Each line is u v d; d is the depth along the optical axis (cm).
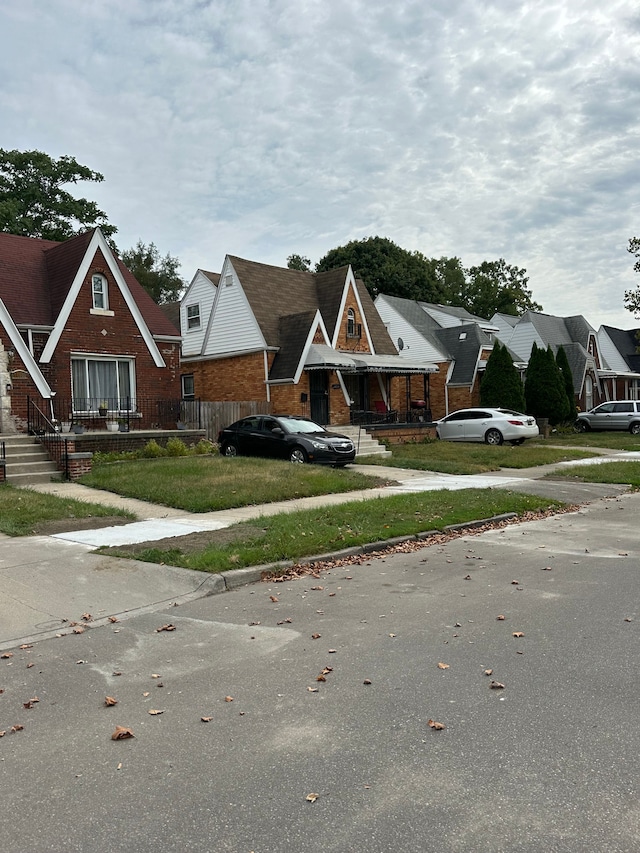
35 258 2281
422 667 516
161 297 6506
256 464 1738
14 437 1700
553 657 532
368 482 1608
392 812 329
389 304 4162
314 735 411
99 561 846
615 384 5350
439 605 688
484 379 3347
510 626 613
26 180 3825
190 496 1313
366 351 3002
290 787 353
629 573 812
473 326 4062
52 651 579
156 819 329
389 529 1051
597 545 992
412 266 5697
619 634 584
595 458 2358
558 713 432
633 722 418
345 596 733
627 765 367
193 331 3081
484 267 7556
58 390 2047
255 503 1322
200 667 532
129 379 2244
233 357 2794
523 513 1289
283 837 312
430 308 4591
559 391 3538
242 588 780
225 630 625
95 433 1955
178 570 805
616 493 1603
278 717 438
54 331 2033
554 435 3409
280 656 552
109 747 404
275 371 2645
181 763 382
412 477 1812
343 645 573
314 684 490
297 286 2998
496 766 368
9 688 499
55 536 986
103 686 500
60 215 3888
